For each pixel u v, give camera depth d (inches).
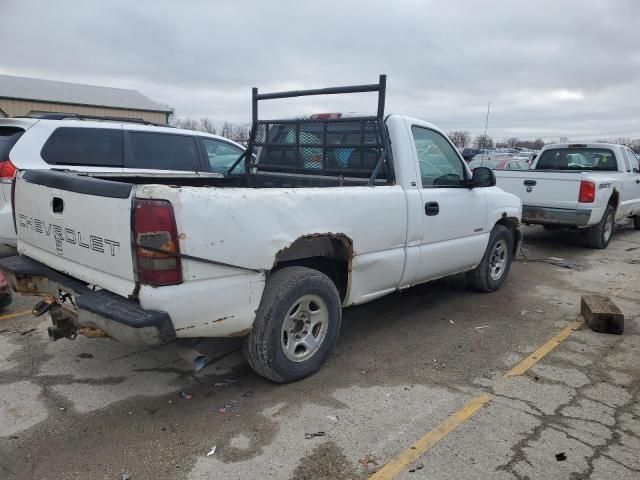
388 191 167.6
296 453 115.1
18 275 145.8
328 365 161.3
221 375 152.6
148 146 271.6
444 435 123.0
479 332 193.9
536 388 148.6
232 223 122.0
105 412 130.4
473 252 218.2
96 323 118.0
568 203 345.4
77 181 126.2
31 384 144.1
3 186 225.3
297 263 159.6
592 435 124.5
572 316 215.2
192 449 115.7
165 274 112.9
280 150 209.5
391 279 175.2
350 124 182.9
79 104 1244.5
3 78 1245.1
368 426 126.5
